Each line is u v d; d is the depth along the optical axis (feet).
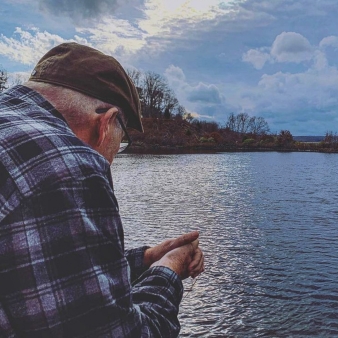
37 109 3.85
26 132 3.50
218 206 54.75
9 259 3.18
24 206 3.22
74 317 3.22
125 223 42.96
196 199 61.16
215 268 27.40
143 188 74.08
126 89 4.35
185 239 5.32
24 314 3.17
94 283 3.30
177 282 4.58
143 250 5.74
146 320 3.91
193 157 186.70
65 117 4.01
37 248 3.18
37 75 4.20
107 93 4.18
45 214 3.24
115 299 3.45
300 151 283.79
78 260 3.27
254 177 98.32
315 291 23.49
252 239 36.19
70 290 3.22
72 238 3.27
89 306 3.27
